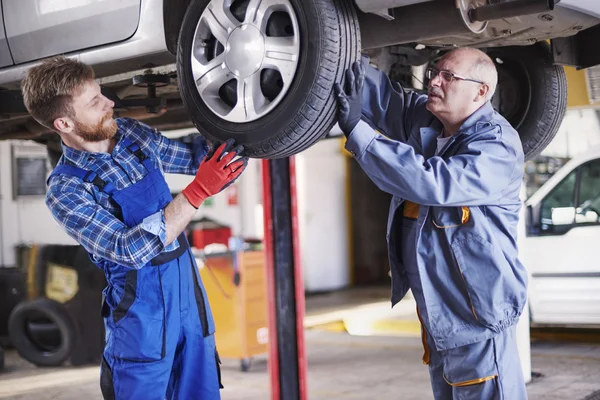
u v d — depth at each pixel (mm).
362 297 10305
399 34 2320
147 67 2881
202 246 7109
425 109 2504
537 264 6375
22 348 6508
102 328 6496
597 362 5918
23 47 3074
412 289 2428
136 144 2400
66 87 2230
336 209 11414
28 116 3535
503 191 2205
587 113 7195
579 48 2816
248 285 6148
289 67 2096
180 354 2410
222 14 2230
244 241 7027
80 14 2859
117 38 2775
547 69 2783
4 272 7156
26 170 7789
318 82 2059
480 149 2145
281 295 3820
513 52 2820
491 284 2170
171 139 2609
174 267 2355
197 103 2299
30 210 7812
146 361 2277
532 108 2801
